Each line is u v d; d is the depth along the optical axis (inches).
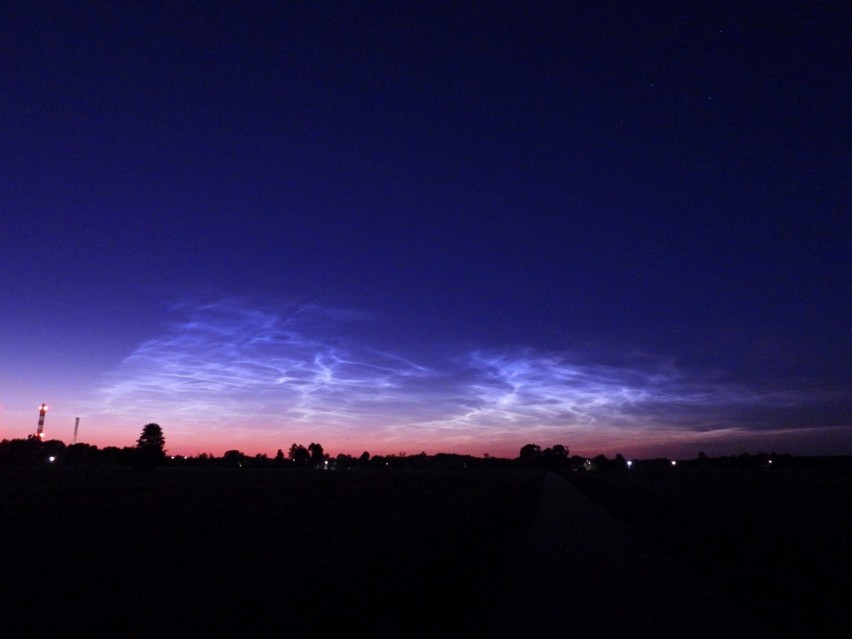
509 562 635.5
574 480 3622.0
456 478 3698.3
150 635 352.2
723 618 397.4
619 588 495.8
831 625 379.6
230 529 918.4
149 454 4480.8
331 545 721.0
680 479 3489.2
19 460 4594.0
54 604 433.1
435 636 355.3
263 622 378.6
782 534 844.6
